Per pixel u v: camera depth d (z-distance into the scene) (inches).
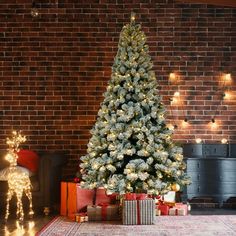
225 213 350.9
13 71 386.6
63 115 385.4
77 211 327.9
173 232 275.7
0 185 344.5
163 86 387.9
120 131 309.4
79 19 387.9
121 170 313.0
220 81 388.8
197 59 388.5
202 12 389.4
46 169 347.6
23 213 349.7
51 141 385.4
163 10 389.1
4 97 385.7
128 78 317.1
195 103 387.9
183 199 353.4
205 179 353.4
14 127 385.7
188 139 386.6
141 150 305.3
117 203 335.9
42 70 386.6
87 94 386.3
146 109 316.2
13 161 328.5
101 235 268.7
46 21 387.5
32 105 385.7
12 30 387.5
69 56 386.9
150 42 388.8
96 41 387.5
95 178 313.9
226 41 389.7
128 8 388.2
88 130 385.4
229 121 387.5
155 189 302.5
